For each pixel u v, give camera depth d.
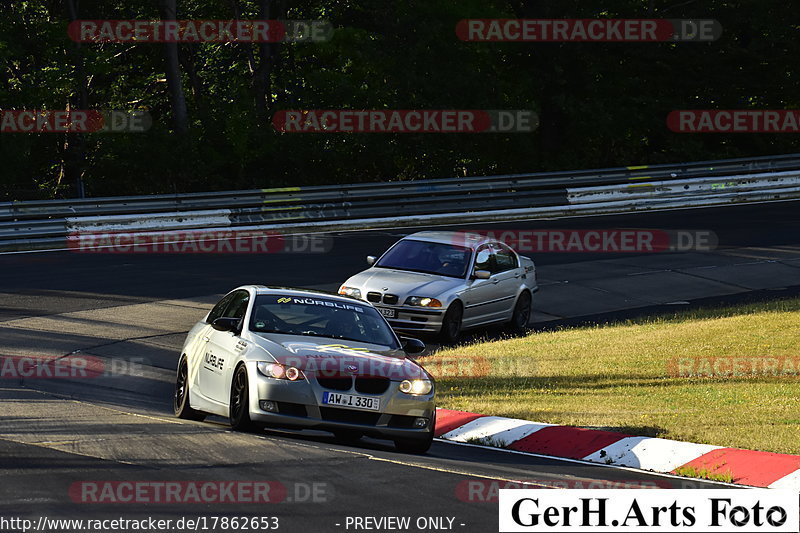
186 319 67.81
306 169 150.75
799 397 45.03
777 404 43.59
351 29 152.12
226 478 26.73
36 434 32.06
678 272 90.62
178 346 60.62
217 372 37.84
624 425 39.66
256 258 93.56
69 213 102.44
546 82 159.12
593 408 43.84
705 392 46.72
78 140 147.00
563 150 165.25
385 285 66.06
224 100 156.88
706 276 89.25
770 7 160.00
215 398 37.81
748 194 135.62
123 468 27.16
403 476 28.62
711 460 33.97
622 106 162.25
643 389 48.12
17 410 37.84
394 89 154.00
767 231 111.06
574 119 158.88
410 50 153.62
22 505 22.69
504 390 49.25
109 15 163.75
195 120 153.50
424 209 121.06
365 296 66.12
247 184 146.62
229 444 32.03
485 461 34.53
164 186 144.00
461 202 122.25
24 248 97.25
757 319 66.81
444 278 67.69
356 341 38.38
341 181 152.88
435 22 153.38
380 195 119.50
